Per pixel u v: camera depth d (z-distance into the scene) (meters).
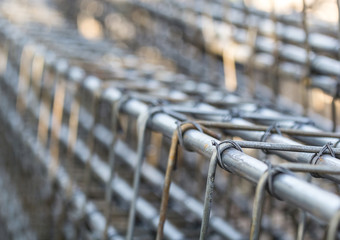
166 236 3.25
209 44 4.30
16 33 5.14
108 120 4.69
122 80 3.64
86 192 3.20
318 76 3.24
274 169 1.37
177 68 5.12
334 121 2.98
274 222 4.07
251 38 3.72
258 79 4.23
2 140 5.52
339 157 1.76
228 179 3.54
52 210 4.04
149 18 5.71
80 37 5.43
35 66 4.49
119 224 3.55
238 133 2.32
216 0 4.43
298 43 3.54
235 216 4.20
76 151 4.17
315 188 1.27
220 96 3.39
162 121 2.20
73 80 3.51
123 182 3.81
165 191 2.02
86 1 7.62
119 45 5.28
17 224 4.80
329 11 3.78
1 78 5.56
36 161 4.27
